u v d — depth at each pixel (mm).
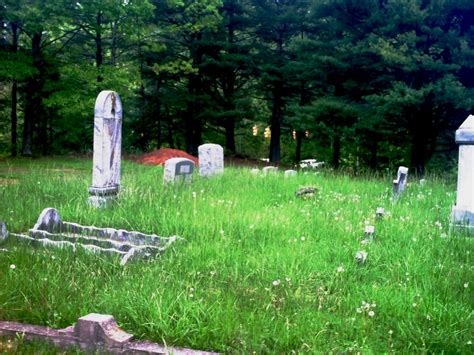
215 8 29047
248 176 15359
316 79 29312
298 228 8750
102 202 10672
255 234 8531
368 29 25500
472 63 22125
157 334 4797
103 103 10867
